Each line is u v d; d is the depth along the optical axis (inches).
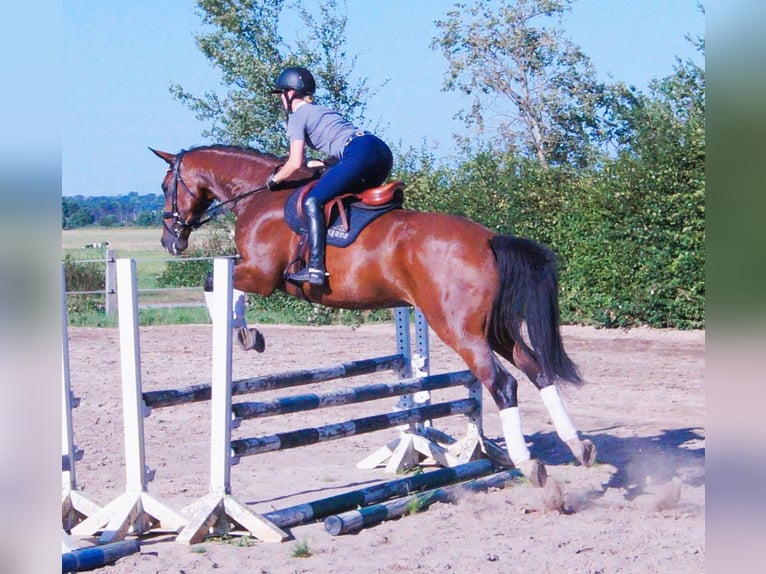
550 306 214.5
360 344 563.5
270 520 205.0
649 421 333.7
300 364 481.4
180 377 444.1
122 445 314.8
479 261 216.2
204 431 337.1
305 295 240.8
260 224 243.8
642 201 587.5
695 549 186.5
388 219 228.8
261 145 878.4
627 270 596.7
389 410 374.9
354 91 899.4
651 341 558.3
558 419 214.5
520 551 189.3
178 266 856.9
